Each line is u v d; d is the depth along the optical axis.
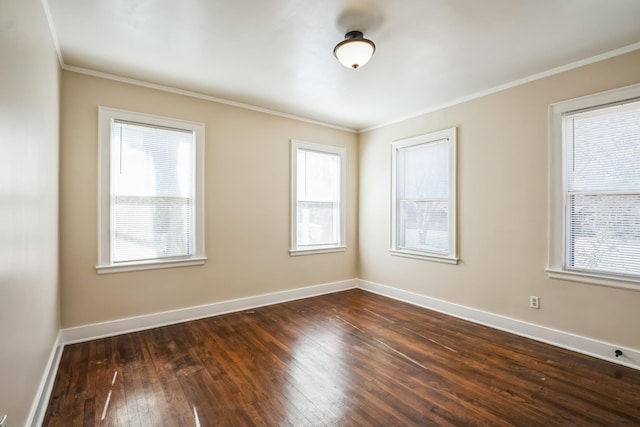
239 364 2.54
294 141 4.41
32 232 1.73
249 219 4.01
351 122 4.72
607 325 2.63
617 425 1.83
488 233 3.45
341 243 4.96
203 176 3.63
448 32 2.35
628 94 2.52
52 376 2.28
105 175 3.05
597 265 2.73
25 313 1.60
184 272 3.53
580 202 2.82
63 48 2.60
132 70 3.00
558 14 2.12
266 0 1.99
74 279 2.91
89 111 2.98
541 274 3.03
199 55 2.71
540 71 3.00
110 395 2.10
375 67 2.93
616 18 2.16
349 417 1.90
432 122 4.04
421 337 3.11
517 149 3.21
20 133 1.49
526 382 2.29
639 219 2.51
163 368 2.47
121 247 3.17
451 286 3.80
